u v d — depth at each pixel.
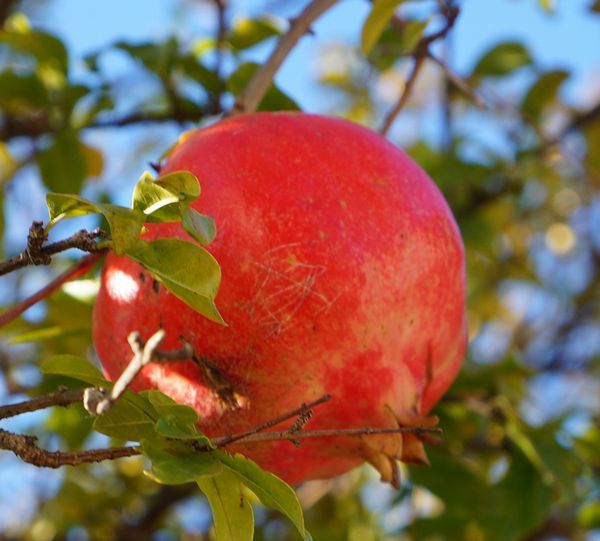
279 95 0.66
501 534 0.70
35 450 0.51
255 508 0.81
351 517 0.83
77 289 0.67
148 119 0.74
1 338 0.73
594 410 0.93
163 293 0.54
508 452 0.71
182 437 0.52
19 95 0.73
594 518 0.75
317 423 0.55
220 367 0.54
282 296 0.54
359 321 0.54
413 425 0.55
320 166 0.55
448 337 0.57
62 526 0.81
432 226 0.56
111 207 0.52
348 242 0.54
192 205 0.54
